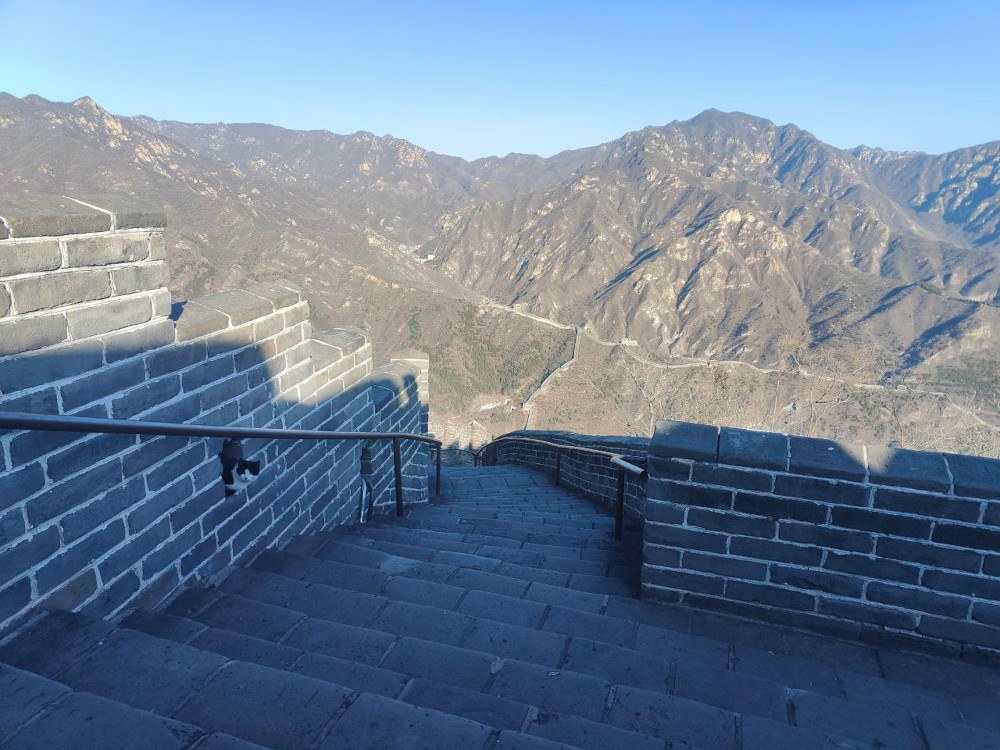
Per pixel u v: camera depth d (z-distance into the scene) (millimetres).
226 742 1545
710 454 2965
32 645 1995
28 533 2055
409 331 142875
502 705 2006
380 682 2109
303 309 3863
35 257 2012
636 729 2037
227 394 3123
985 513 2650
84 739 1521
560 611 3020
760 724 2045
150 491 2605
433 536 4773
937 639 2809
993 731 2309
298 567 3369
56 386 2133
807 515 2895
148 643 2055
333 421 4465
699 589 3137
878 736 2166
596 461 8422
